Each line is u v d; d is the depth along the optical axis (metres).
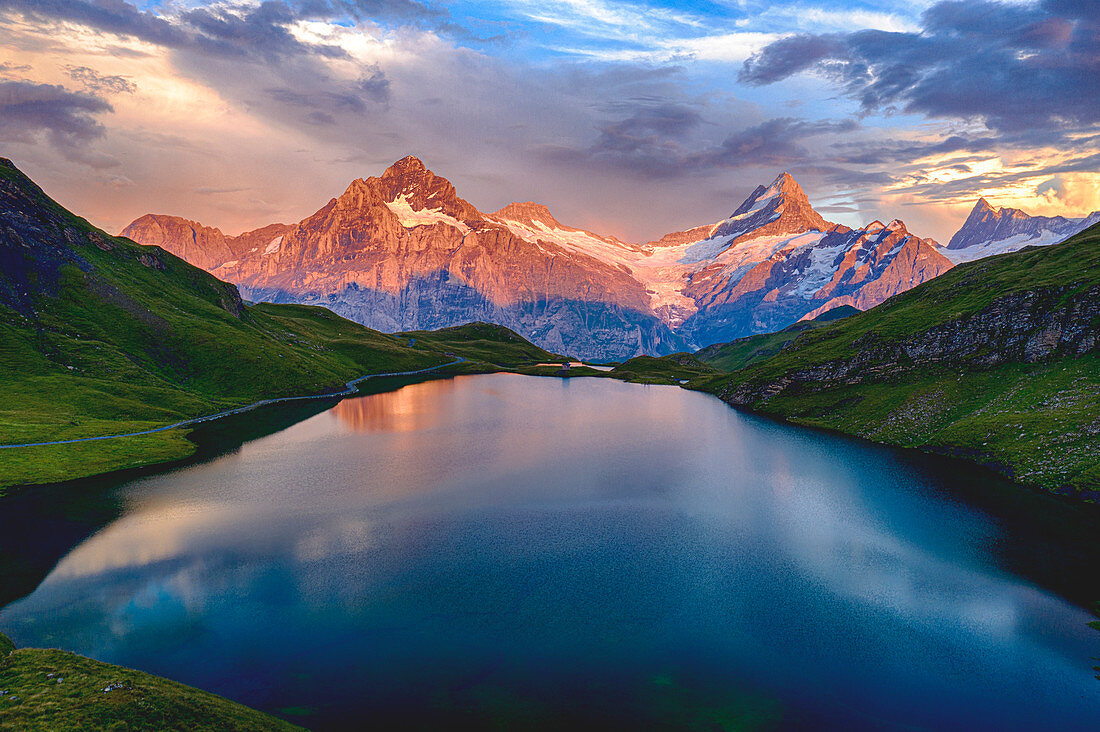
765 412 194.38
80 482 109.94
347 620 61.38
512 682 51.78
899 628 60.44
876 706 48.84
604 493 106.06
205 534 84.81
